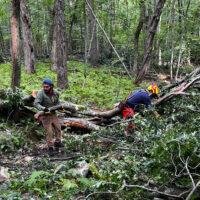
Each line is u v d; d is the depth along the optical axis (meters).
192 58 23.39
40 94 5.03
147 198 3.22
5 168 4.17
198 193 3.03
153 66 19.45
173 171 3.63
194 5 16.06
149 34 12.24
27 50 14.64
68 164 4.42
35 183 3.64
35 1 24.22
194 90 6.87
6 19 23.92
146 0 14.12
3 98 6.62
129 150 4.66
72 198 3.42
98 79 14.30
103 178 3.79
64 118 6.54
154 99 7.07
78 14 22.81
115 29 22.11
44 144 5.72
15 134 5.50
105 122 6.85
